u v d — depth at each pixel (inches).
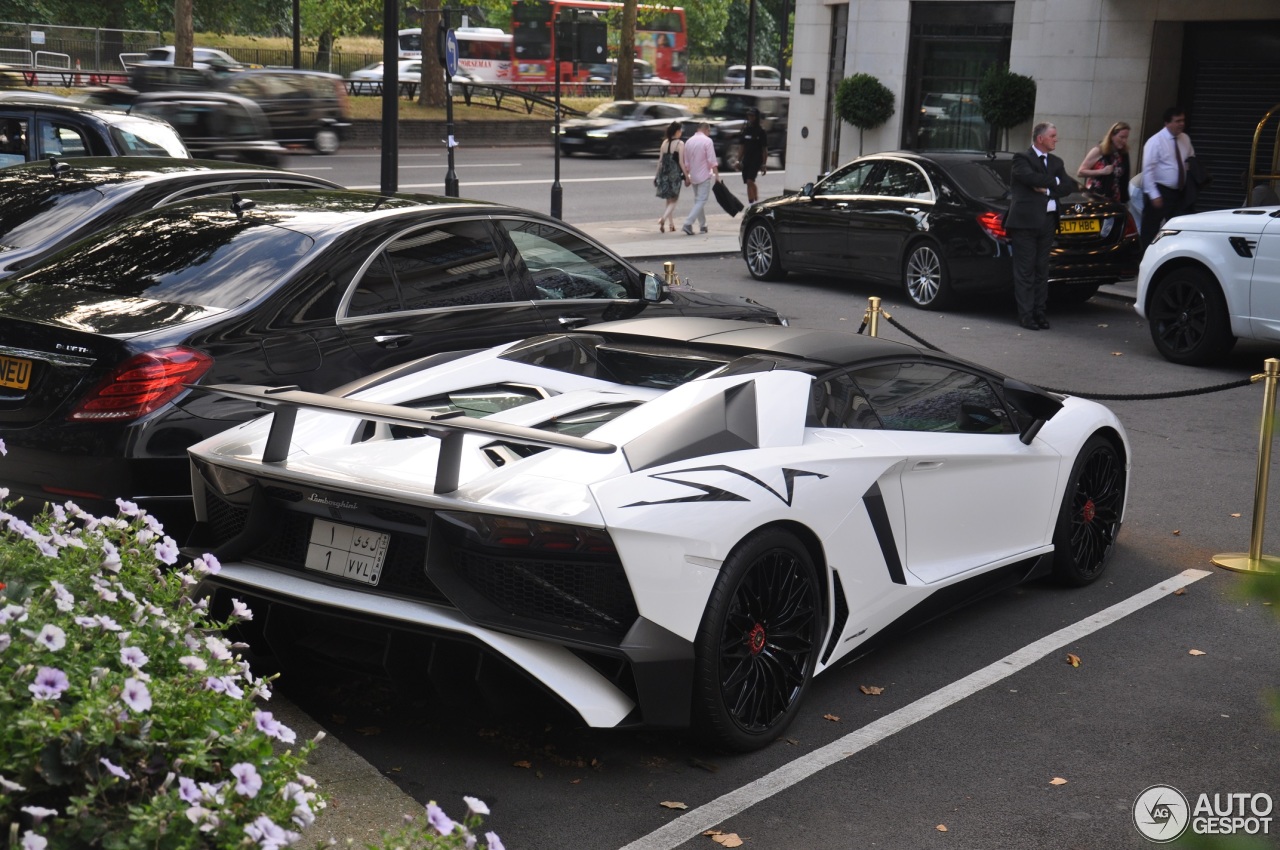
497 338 251.9
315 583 156.1
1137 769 163.3
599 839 140.6
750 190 928.3
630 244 746.2
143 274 225.8
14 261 283.0
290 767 107.7
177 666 117.6
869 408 191.0
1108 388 411.2
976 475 203.6
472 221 258.5
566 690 144.2
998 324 529.3
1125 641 209.0
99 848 94.3
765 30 3811.5
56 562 128.0
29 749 94.9
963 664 197.2
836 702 181.5
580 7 2100.1
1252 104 708.0
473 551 146.4
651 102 1469.0
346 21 2161.7
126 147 419.2
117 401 196.9
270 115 1264.8
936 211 549.3
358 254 233.0
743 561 155.9
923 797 153.8
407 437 173.3
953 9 836.0
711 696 153.4
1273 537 268.1
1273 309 415.2
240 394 155.8
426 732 164.4
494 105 1891.0
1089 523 235.0
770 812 148.4
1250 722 178.7
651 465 154.8
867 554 179.9
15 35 1830.7
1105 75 744.3
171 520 202.8
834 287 627.2
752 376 177.6
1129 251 545.0
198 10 2512.3
